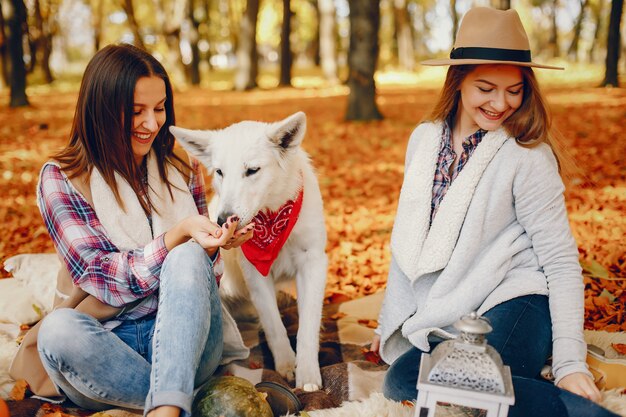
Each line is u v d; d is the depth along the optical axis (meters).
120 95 2.37
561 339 2.20
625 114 11.91
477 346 1.82
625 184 6.38
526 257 2.46
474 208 2.40
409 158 2.79
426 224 2.55
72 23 43.44
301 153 3.36
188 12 29.31
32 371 2.48
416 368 2.34
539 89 2.41
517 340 2.24
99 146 2.44
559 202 2.40
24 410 2.38
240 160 2.87
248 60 24.27
